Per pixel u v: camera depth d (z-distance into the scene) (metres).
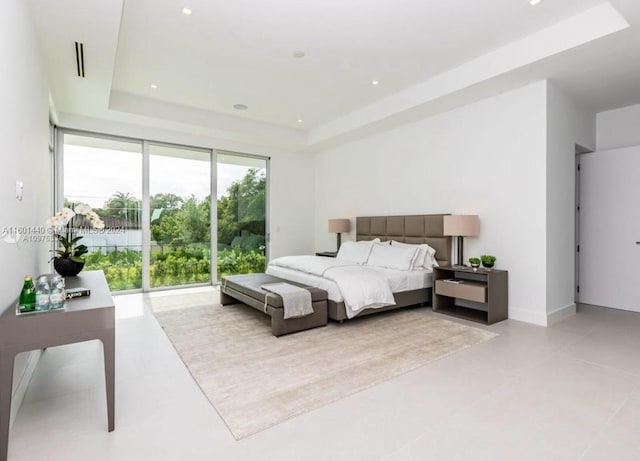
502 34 3.27
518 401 2.08
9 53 1.91
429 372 2.50
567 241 4.05
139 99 4.83
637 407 2.01
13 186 2.01
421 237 4.92
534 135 3.76
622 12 2.50
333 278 3.79
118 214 5.39
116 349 3.01
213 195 6.23
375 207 5.85
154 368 2.60
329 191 6.95
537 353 2.87
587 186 4.76
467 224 4.07
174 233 5.89
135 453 1.61
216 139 6.14
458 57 3.72
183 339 3.26
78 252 3.01
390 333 3.43
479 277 4.29
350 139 6.16
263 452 1.61
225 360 2.74
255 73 4.08
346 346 3.05
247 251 6.66
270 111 5.45
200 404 2.06
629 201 4.39
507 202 4.01
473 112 4.35
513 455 1.59
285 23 3.07
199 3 2.78
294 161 7.13
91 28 2.70
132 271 5.51
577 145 4.32
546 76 3.59
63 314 1.67
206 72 4.06
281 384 2.32
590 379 2.38
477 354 2.85
